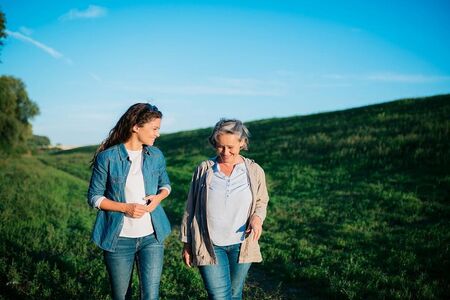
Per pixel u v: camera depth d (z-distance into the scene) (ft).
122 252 11.27
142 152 11.99
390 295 17.17
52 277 17.89
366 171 53.31
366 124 85.97
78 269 19.12
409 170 50.08
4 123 121.29
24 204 35.04
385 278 18.98
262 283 20.02
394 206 35.22
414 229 27.91
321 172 55.47
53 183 53.52
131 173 11.53
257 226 10.94
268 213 36.04
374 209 34.94
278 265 22.38
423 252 22.84
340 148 69.00
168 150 119.34
